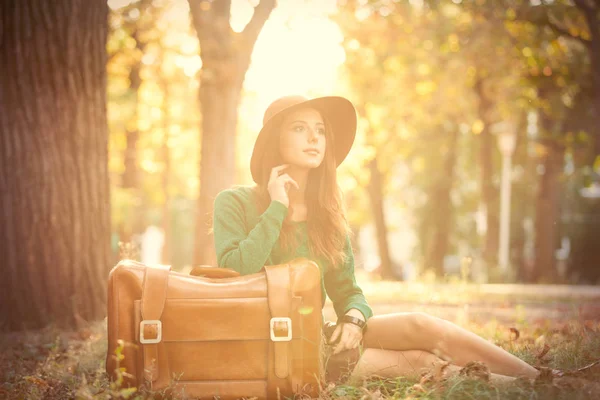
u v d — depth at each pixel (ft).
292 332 10.14
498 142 88.99
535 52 59.16
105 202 22.90
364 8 62.34
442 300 30.42
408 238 149.38
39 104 21.79
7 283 21.35
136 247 20.97
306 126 11.72
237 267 10.93
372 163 86.17
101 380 12.17
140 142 78.79
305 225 11.84
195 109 72.38
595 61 53.47
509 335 16.98
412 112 75.15
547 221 77.46
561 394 9.68
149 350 9.80
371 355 11.35
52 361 13.99
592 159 75.00
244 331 10.05
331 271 12.07
